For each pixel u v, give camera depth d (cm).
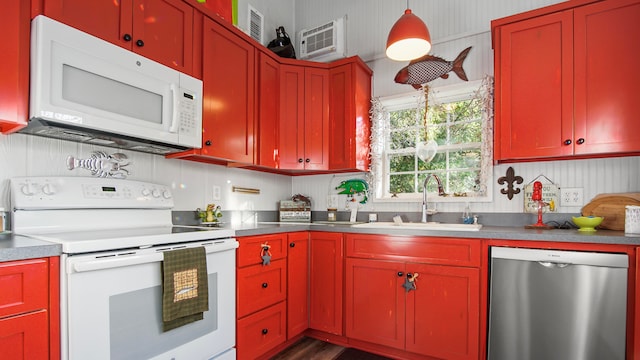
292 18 342
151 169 207
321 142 273
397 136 296
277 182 309
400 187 291
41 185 154
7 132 145
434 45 271
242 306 191
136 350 137
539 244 174
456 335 194
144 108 168
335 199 305
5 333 104
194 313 155
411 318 206
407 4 284
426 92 271
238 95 226
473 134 262
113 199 178
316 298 242
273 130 257
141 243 140
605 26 186
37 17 132
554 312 168
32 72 131
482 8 255
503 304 180
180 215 221
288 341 234
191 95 191
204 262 162
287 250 226
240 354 188
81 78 144
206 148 201
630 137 178
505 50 211
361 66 279
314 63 274
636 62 179
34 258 112
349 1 312
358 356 220
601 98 185
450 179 271
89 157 179
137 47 167
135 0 167
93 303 124
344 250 233
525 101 204
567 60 194
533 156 201
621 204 196
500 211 241
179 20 188
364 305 222
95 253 127
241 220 268
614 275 157
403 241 211
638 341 152
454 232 196
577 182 219
